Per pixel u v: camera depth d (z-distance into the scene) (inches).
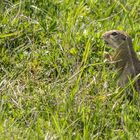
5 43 549.0
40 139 452.1
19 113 483.8
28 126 470.0
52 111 487.5
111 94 504.4
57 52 543.2
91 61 537.3
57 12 586.2
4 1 588.1
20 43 551.8
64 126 466.3
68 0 601.6
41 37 555.2
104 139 467.2
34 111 482.6
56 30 567.2
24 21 570.6
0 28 560.7
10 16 572.4
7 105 490.3
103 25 577.0
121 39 526.0
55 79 522.0
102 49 549.0
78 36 557.3
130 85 507.5
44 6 593.0
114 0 609.6
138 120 486.3
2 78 517.0
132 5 610.5
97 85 513.3
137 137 464.8
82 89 502.9
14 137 448.5
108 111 488.4
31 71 530.6
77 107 485.7
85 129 460.1
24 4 586.9
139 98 498.3
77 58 538.0
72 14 583.2
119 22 586.2
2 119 474.0
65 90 501.0
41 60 537.0
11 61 534.6
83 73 526.3
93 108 491.2
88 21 578.9
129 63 521.0
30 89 511.8
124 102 500.7
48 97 498.9
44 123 470.9
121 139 461.7
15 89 509.7
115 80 520.1
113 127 476.1
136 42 560.7
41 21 572.7
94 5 601.3
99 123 476.1
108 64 537.0
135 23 588.1
